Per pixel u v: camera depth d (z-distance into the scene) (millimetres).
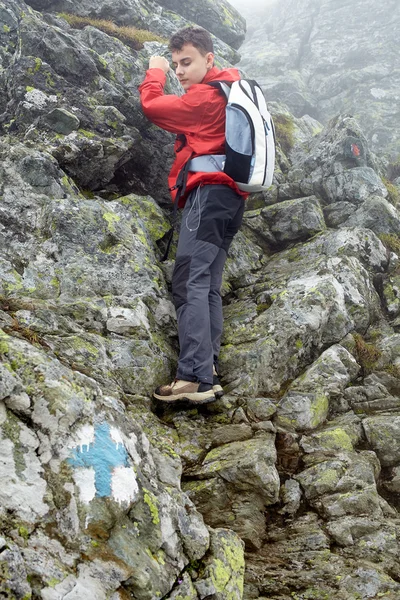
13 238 4602
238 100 4480
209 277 4590
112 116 5793
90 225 4879
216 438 4180
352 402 4797
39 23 5770
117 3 8305
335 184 7348
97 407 2764
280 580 3127
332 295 5254
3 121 5602
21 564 2156
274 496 3688
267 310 5309
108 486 2535
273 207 6957
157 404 4492
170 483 3047
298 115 18141
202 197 4566
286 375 4922
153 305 4828
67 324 4137
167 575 2537
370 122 16391
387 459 4258
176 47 4871
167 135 6188
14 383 2486
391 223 6816
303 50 20891
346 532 3451
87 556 2363
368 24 20531
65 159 5344
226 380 4793
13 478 2357
